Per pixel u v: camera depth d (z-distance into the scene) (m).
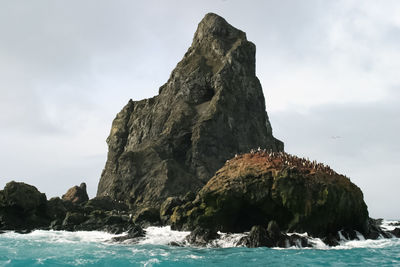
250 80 84.38
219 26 91.50
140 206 61.56
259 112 83.62
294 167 37.47
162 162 66.81
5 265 22.86
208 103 77.88
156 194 63.00
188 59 86.88
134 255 26.61
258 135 79.88
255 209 37.50
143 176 67.56
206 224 36.94
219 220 37.03
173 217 39.28
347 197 36.69
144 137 80.00
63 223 43.62
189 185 64.19
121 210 59.06
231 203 37.16
